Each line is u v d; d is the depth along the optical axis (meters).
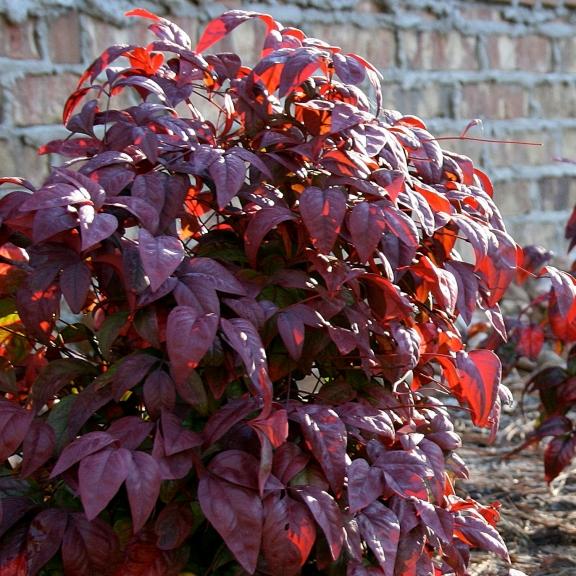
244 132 2.07
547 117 5.56
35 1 3.56
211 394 1.91
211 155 1.84
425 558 2.06
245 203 2.06
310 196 1.81
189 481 1.83
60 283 1.73
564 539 3.04
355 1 4.63
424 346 2.17
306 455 1.81
